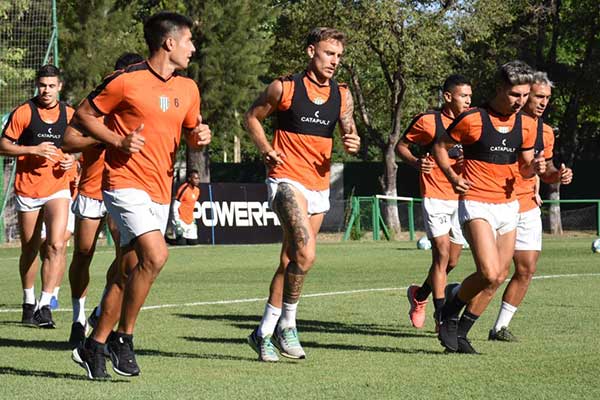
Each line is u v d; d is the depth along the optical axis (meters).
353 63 38.06
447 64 39.38
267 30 43.97
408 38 36.88
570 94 43.34
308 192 8.35
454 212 10.77
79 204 9.48
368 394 6.53
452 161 10.80
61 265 10.87
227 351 8.75
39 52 28.86
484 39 41.25
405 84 38.88
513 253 8.92
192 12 36.59
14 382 7.04
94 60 35.16
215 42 36.75
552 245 29.66
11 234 29.59
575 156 54.50
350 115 8.53
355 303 13.09
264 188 31.67
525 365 7.82
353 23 37.12
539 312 11.73
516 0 41.09
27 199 10.93
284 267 8.23
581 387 6.78
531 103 9.74
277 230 31.73
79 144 7.07
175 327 10.52
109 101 7.00
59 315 11.91
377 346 9.12
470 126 8.52
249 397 6.43
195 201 30.14
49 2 28.77
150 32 7.14
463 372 7.48
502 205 8.66
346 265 21.08
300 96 8.28
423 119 10.82
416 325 10.58
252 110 8.35
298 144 8.33
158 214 7.07
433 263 10.55
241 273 19.11
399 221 39.56
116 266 9.36
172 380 7.13
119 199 6.97
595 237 37.19
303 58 39.06
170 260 23.17
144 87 7.04
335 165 49.75
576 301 12.99
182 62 7.15
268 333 8.20
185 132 7.49
